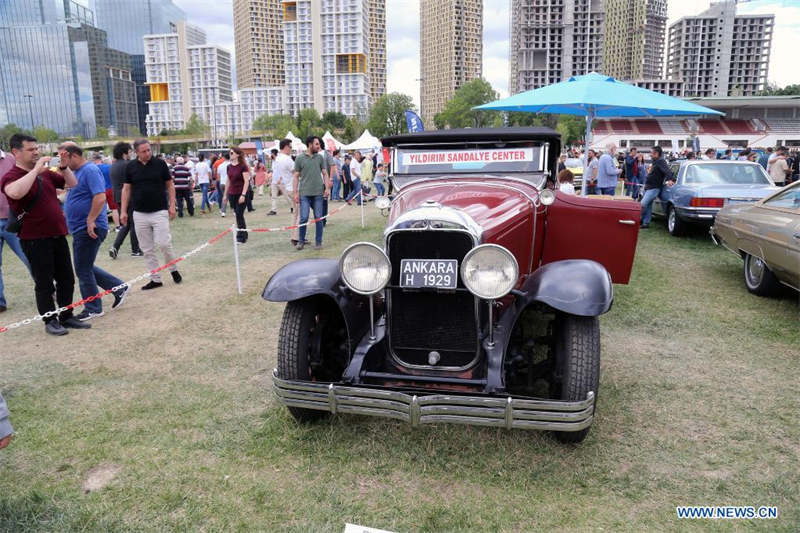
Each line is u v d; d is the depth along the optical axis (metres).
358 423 3.50
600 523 2.54
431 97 190.88
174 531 2.54
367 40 189.25
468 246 3.06
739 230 6.43
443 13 178.75
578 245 4.47
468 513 2.62
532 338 3.40
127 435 3.41
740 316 5.53
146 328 5.53
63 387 4.15
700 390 3.90
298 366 3.29
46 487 2.88
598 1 147.38
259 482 2.91
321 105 185.00
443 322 3.21
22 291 7.20
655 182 11.11
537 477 2.91
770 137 68.31
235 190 10.40
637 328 5.23
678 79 159.25
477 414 2.73
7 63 185.88
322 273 3.37
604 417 3.53
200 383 4.20
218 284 7.18
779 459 3.04
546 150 4.38
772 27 153.50
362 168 18.89
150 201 6.76
